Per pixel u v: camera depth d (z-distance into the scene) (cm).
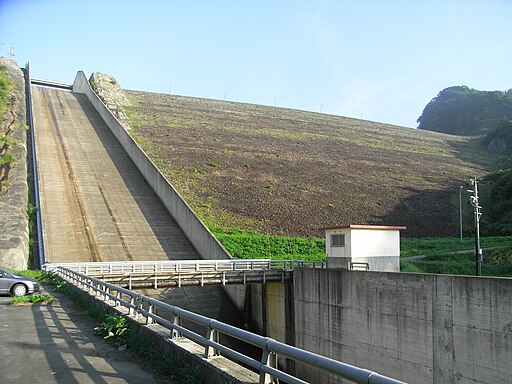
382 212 5750
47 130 6312
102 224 4178
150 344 1080
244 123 10575
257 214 5259
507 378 1989
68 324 1448
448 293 2238
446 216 5912
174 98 12925
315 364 552
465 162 9512
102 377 902
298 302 3200
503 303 2008
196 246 4059
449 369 2228
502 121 11825
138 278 2958
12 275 2241
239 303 3662
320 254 4369
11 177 4612
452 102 18100
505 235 5244
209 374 807
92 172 5234
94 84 9744
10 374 925
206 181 6081
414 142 11344
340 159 8306
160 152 7050
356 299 2736
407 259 4209
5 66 8712
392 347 2514
